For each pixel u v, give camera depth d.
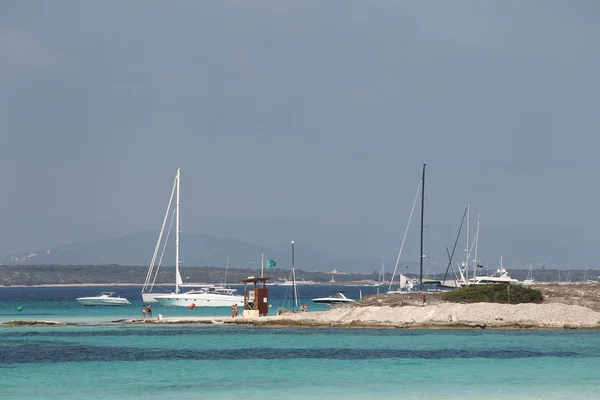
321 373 192.62
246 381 179.62
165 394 162.38
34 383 177.00
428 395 160.62
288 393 163.38
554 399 156.12
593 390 166.50
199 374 191.25
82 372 194.88
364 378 184.12
